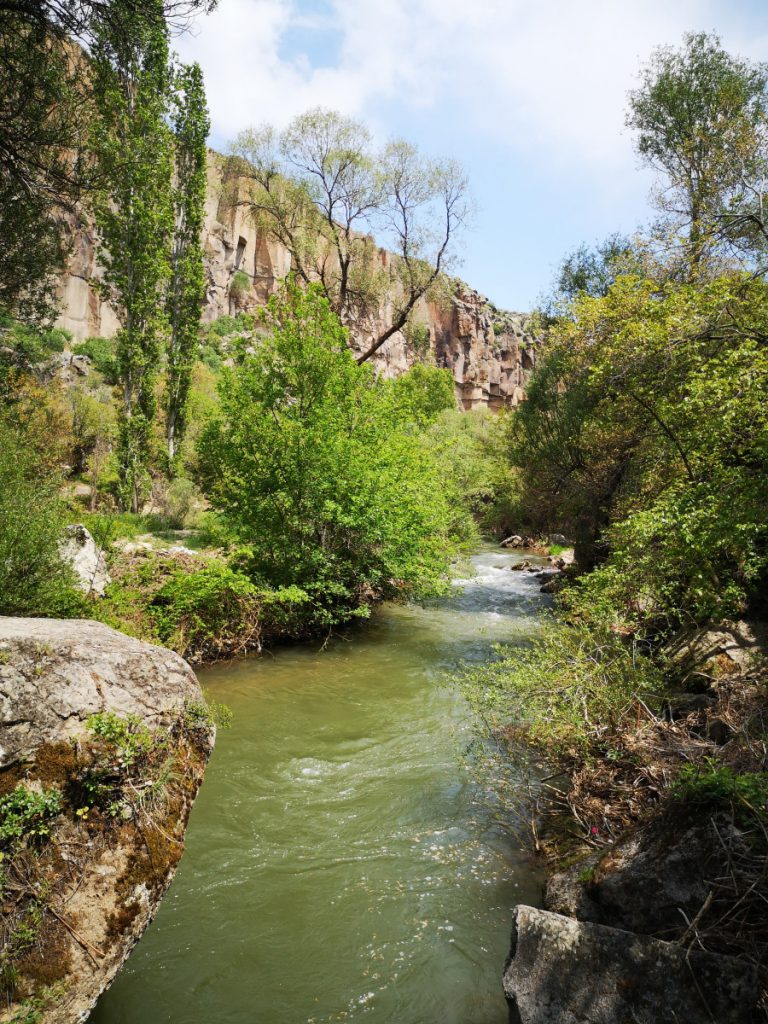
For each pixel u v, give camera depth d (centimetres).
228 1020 337
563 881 414
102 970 262
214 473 1309
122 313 2022
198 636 952
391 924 412
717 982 285
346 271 2759
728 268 1131
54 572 672
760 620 730
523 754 606
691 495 656
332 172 2595
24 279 1491
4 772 262
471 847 501
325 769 632
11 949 243
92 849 277
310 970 373
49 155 1197
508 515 2966
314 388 1227
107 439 2205
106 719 294
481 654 1059
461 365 9056
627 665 618
